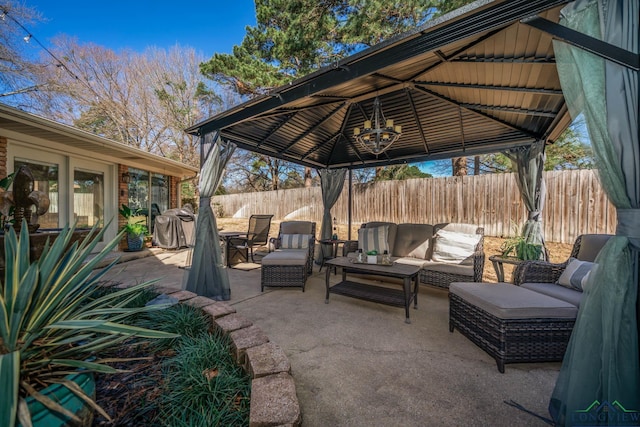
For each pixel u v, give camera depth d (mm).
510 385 1925
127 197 6832
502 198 6398
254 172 15992
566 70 1575
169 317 2285
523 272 3021
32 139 4785
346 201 9203
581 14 1474
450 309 2750
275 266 4066
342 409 1672
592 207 5281
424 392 1835
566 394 1484
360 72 2270
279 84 8648
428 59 2607
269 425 1218
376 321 2998
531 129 4234
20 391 1105
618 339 1327
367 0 6859
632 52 1322
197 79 12961
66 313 1483
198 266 3648
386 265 3535
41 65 8867
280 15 8016
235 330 2084
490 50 2398
